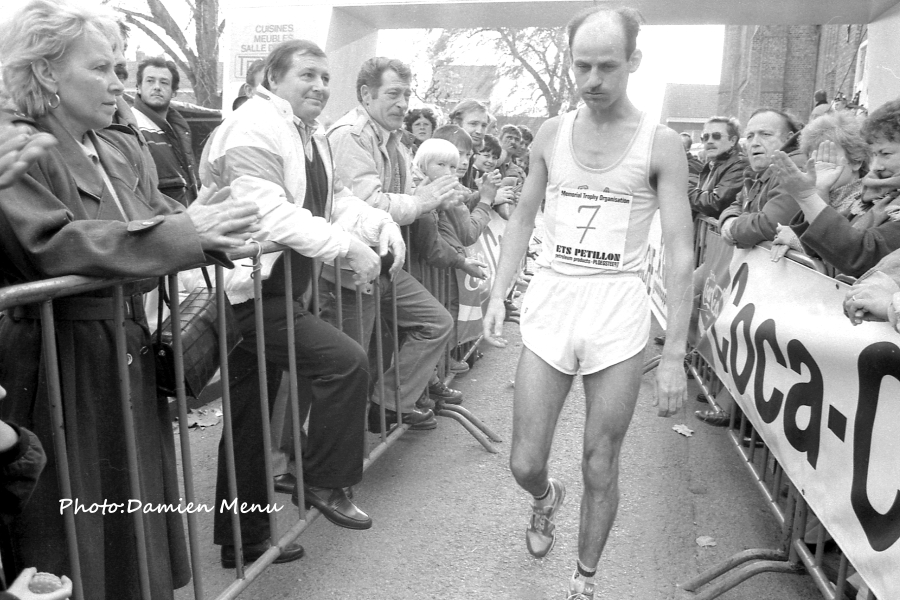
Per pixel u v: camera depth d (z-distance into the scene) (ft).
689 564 11.08
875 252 9.56
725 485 13.89
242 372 10.26
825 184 12.59
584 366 9.23
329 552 11.14
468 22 28.30
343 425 10.25
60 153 6.88
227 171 10.08
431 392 16.74
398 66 13.79
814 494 8.95
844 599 9.02
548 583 10.46
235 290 10.00
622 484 13.87
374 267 11.23
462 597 10.06
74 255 6.20
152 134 16.31
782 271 11.78
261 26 27.09
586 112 9.27
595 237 9.13
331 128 13.94
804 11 25.81
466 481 13.73
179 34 63.57
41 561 6.52
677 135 8.93
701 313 17.44
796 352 10.06
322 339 10.14
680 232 8.89
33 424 6.59
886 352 7.50
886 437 7.43
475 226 18.16
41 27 6.61
